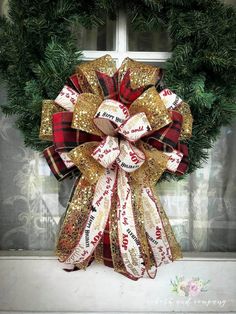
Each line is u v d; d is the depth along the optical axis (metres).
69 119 0.73
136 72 0.76
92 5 0.81
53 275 0.87
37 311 0.86
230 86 0.81
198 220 0.93
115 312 0.86
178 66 0.78
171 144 0.72
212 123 0.80
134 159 0.69
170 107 0.74
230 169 0.93
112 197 0.75
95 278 0.87
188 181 0.93
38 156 0.92
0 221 0.92
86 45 0.91
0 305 0.86
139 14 0.82
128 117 0.70
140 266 0.74
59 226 0.87
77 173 0.78
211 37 0.76
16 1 0.78
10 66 0.78
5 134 0.92
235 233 0.93
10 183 0.92
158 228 0.75
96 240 0.74
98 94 0.74
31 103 0.77
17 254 0.88
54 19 0.79
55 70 0.75
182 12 0.79
